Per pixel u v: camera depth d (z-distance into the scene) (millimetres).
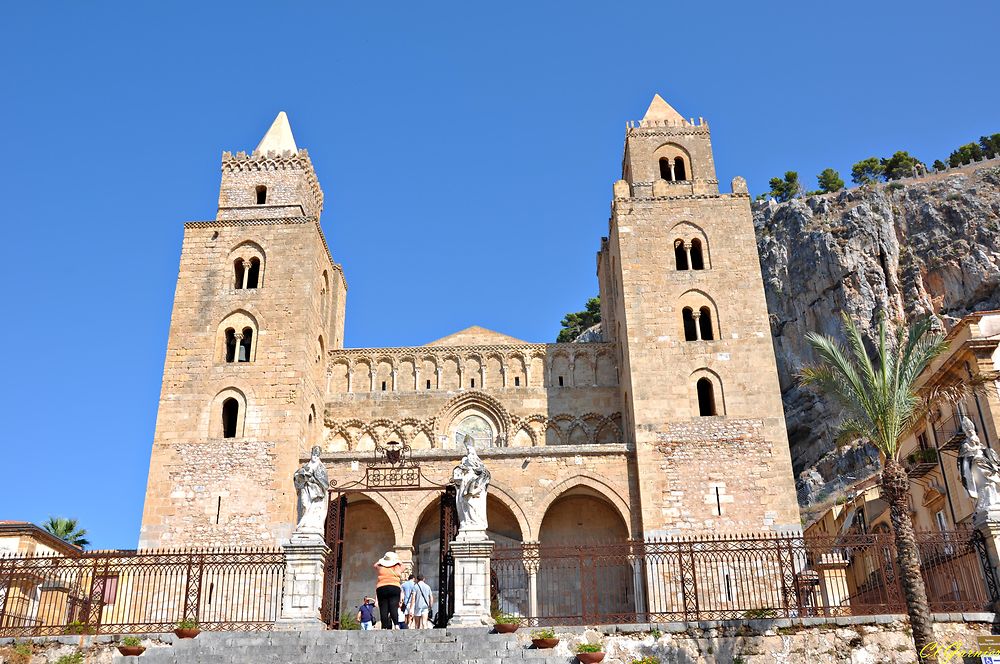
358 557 49094
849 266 95125
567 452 47062
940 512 42250
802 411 91500
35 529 43469
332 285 58719
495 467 46875
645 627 26625
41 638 26656
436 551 48812
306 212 56531
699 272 51531
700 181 55750
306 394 49531
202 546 44781
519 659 24109
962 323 39062
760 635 26500
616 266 55906
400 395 54719
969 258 94812
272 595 42250
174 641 26688
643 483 45875
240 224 52750
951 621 25953
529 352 56469
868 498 52125
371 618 31938
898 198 105312
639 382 48469
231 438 47344
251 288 52125
